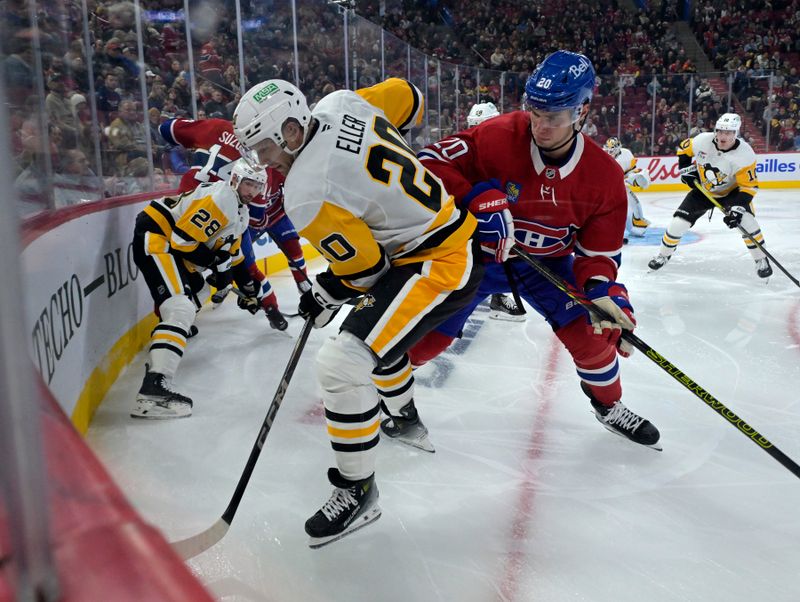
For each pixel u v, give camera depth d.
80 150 3.52
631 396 3.12
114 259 3.47
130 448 2.60
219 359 3.71
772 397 3.09
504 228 2.25
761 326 4.27
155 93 5.18
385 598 1.73
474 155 2.42
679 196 13.08
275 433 2.76
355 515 2.00
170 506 2.18
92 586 0.64
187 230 3.22
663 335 4.09
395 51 9.69
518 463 2.50
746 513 2.14
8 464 0.54
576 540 2.00
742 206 5.59
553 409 3.01
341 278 1.98
